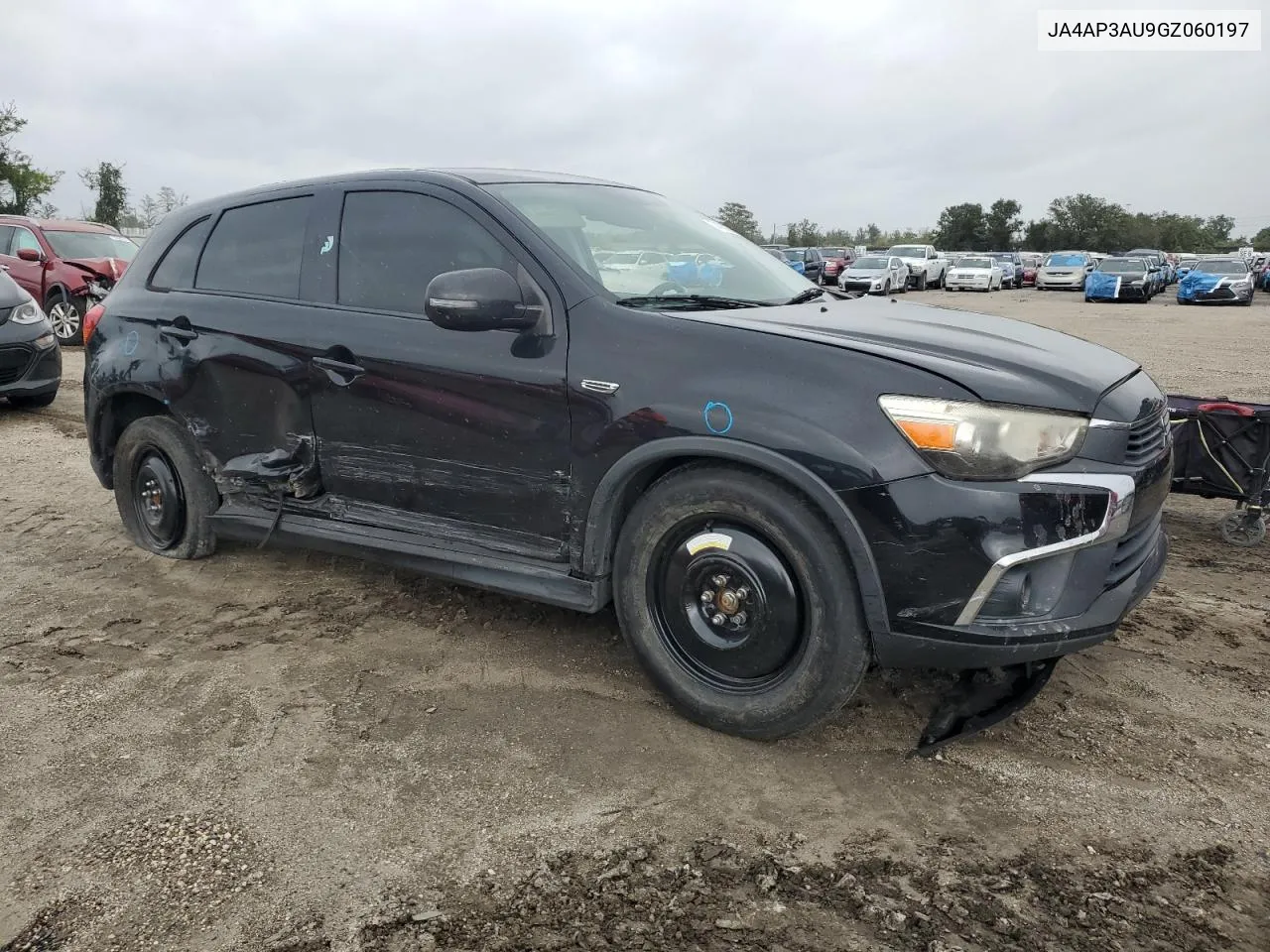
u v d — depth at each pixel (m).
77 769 2.73
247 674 3.32
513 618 3.78
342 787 2.63
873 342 2.76
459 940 2.05
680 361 2.80
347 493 3.63
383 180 3.58
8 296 8.12
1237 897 2.20
